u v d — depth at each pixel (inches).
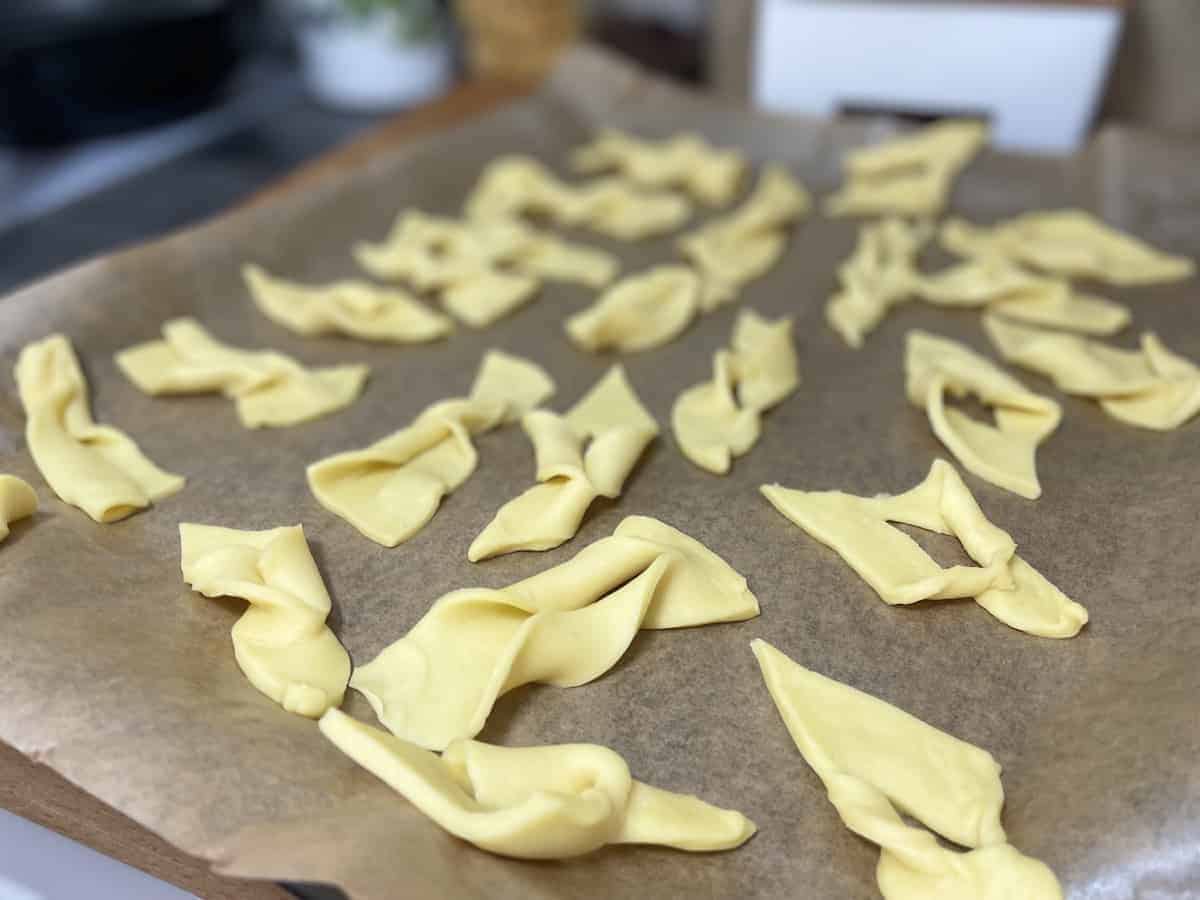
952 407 12.1
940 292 14.2
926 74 17.9
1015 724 8.5
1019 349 12.8
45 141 21.5
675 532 9.9
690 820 7.7
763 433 11.8
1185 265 14.5
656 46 23.4
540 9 21.6
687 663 9.0
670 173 18.1
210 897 8.2
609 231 17.1
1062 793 7.8
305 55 24.2
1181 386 11.5
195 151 21.8
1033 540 10.0
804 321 14.1
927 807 7.8
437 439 11.5
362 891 6.2
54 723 7.6
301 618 8.9
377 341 13.9
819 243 16.2
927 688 8.8
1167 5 17.5
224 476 11.2
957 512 9.9
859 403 12.3
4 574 9.2
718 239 16.0
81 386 12.2
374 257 15.6
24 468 10.8
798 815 7.9
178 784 7.2
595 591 9.3
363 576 9.8
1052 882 7.0
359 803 7.4
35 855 8.7
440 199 17.6
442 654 8.8
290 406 12.2
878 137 17.9
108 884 8.5
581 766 7.8
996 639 9.1
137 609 9.2
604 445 10.9
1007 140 18.1
